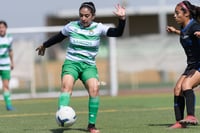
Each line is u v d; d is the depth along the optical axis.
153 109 32.91
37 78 56.59
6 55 35.28
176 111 22.55
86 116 29.25
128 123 25.25
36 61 56.59
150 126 23.80
